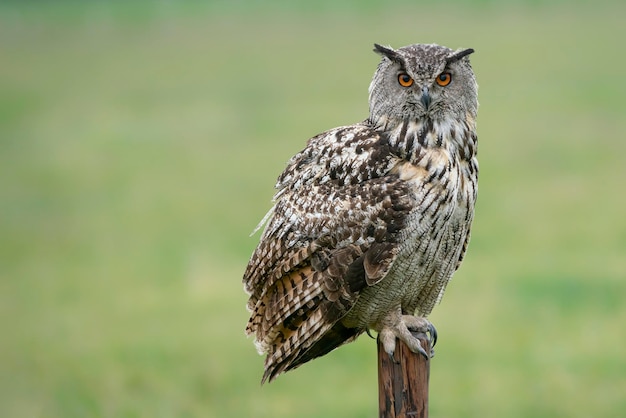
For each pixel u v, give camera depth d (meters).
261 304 7.24
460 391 12.81
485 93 39.31
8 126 38.97
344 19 67.38
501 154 27.86
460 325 15.03
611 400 12.41
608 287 16.59
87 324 15.98
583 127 31.61
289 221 7.05
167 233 21.92
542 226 20.64
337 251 6.87
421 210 6.75
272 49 58.34
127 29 69.81
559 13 65.06
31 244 21.70
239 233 21.64
